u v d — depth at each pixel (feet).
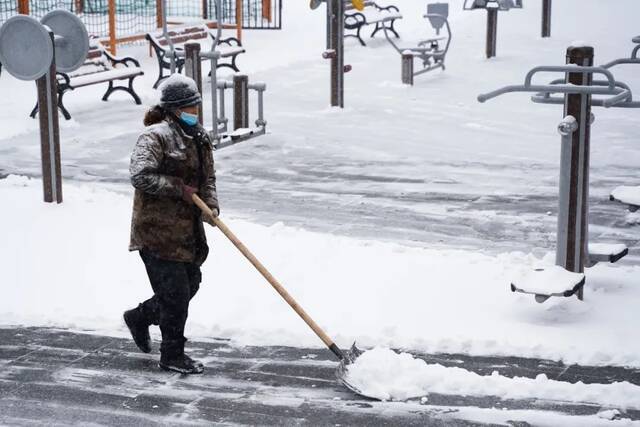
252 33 92.53
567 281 25.80
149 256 21.77
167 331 22.16
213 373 22.40
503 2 79.87
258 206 39.01
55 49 36.76
